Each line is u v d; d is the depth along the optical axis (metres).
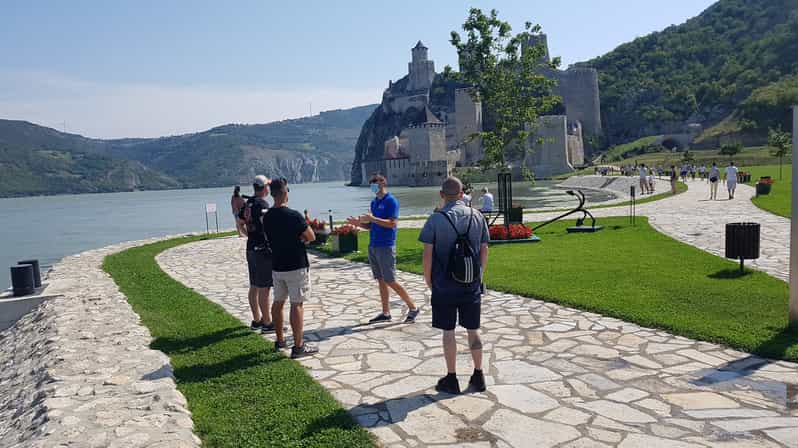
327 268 14.93
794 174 7.34
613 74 199.00
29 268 13.60
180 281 14.07
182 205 119.88
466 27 21.06
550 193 68.12
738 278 10.83
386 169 174.88
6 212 121.25
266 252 8.46
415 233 22.84
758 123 128.00
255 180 8.53
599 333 7.72
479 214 5.81
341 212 67.31
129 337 8.62
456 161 154.75
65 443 4.81
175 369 6.93
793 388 5.62
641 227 20.73
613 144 178.62
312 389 5.96
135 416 5.38
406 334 8.09
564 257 14.44
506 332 7.93
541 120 24.97
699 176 66.31
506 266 13.27
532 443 4.64
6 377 9.05
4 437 5.84
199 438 5.02
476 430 4.91
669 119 167.88
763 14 188.25
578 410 5.25
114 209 113.94
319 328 8.63
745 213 23.97
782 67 154.62
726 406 5.23
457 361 6.77
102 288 13.71
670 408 5.23
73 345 8.43
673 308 8.68
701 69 181.38
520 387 5.87
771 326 7.52
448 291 5.64
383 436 4.86
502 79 21.28
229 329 8.79
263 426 5.11
